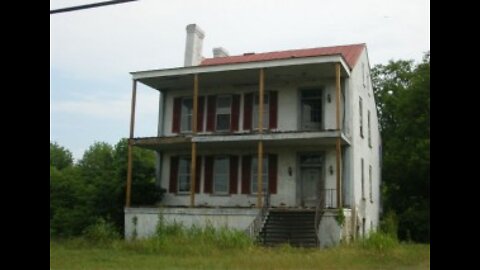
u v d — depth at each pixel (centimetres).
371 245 1812
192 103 2758
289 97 2545
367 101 2908
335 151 2431
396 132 3662
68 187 3834
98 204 2911
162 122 2792
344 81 2481
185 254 1683
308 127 2497
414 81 3519
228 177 2614
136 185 2669
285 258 1505
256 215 2228
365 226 2647
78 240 2338
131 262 1446
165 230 2173
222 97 2703
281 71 2394
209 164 2661
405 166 3388
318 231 2097
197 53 2950
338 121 2188
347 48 2798
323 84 2494
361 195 2598
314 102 2519
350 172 2405
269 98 2580
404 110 3494
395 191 3584
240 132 2586
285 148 2514
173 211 2389
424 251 1905
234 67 2358
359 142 2605
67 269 1288
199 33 2962
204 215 2323
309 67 2309
